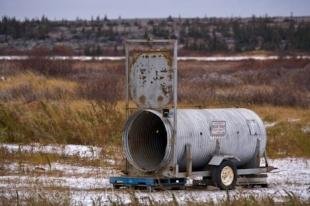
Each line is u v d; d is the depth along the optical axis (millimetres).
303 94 97938
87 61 149750
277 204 32062
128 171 37781
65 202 30969
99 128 54875
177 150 36812
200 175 37500
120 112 57719
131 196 31750
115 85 87688
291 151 53781
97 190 36062
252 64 142250
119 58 166875
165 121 36688
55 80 93812
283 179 42719
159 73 37188
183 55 185875
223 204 30938
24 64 107125
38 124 55656
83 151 49625
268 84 111125
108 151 49594
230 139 38750
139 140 38469
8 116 56062
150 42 37219
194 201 31422
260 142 40188
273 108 79250
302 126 65250
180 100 79125
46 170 42875
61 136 54688
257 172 39656
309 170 46500
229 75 116688
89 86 84125
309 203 31453
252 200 31562
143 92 37500
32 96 74812
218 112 39156
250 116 40281
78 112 57875
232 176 38094
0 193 34000
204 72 127562
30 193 33344
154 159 38594
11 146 51406
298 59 147000
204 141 37750
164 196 33656
